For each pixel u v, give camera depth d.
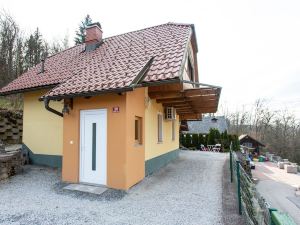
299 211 14.05
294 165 28.03
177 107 12.49
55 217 5.20
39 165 10.54
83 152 7.80
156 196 6.64
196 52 14.49
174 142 14.34
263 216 3.37
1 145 9.59
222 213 5.43
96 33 12.42
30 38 33.38
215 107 12.72
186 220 5.08
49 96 7.80
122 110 7.13
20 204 5.96
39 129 10.75
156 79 7.25
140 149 8.17
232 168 8.67
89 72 9.08
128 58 9.44
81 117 7.93
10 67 27.12
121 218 5.18
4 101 19.78
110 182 7.19
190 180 8.49
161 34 11.34
